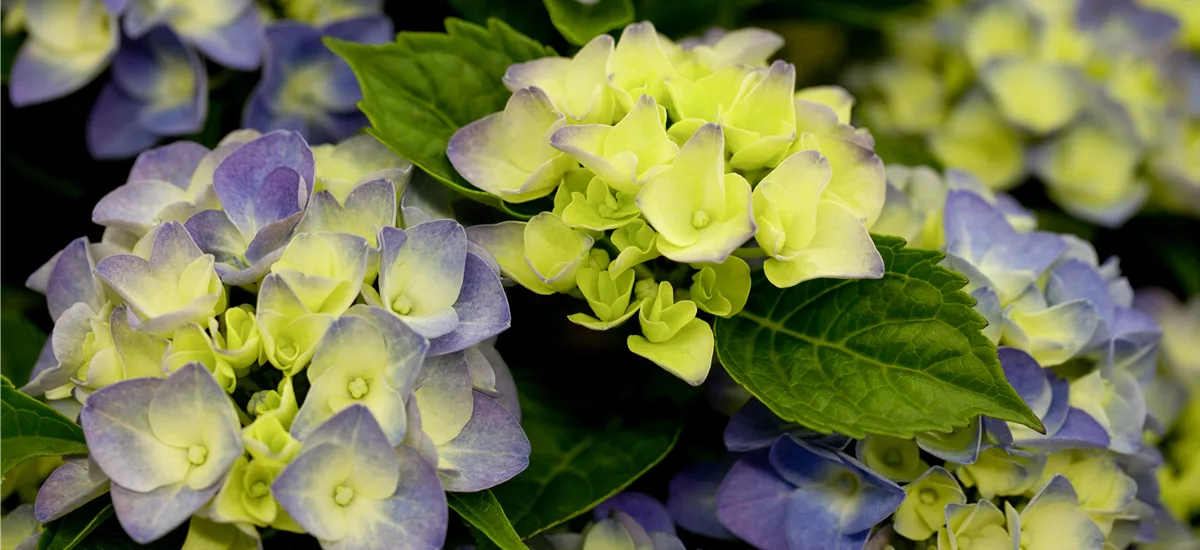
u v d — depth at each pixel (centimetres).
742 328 68
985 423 67
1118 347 73
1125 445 71
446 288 66
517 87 70
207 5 77
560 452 70
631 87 69
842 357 67
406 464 64
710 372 71
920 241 73
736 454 72
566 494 69
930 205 74
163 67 78
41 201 83
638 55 70
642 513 71
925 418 65
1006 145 86
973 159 86
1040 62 84
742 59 73
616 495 71
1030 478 69
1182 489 80
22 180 81
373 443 63
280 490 62
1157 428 74
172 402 63
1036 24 85
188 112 78
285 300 64
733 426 70
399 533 64
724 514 70
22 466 70
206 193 67
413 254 66
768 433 69
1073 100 84
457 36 73
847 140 68
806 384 67
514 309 74
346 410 62
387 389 64
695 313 66
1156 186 85
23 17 79
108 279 64
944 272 67
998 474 69
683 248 66
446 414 65
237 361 64
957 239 72
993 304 69
